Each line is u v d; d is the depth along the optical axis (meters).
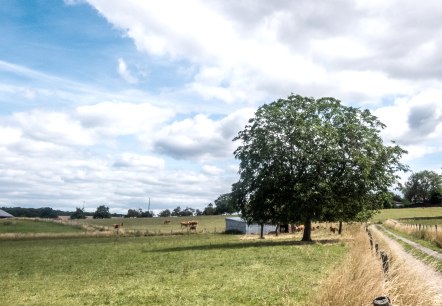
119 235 87.94
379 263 12.77
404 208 188.75
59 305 18.09
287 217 54.31
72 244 66.44
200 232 100.69
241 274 23.98
